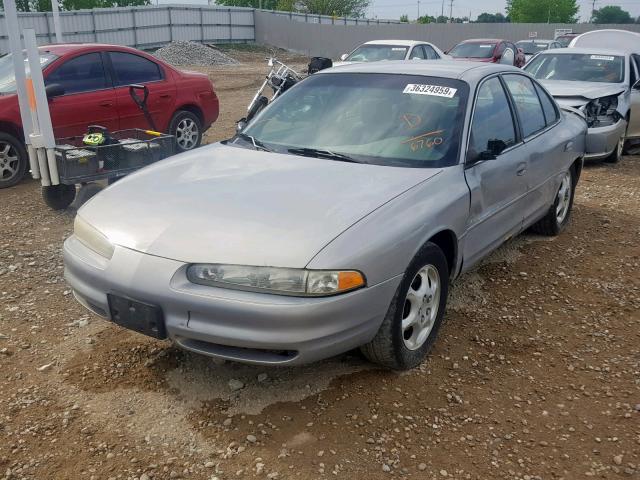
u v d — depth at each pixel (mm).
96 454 2947
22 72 6199
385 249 3150
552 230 5984
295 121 4496
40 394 3393
